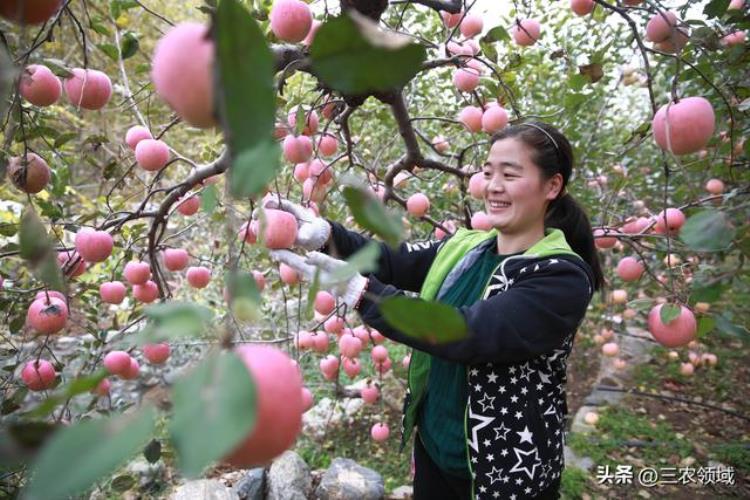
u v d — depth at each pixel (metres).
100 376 0.32
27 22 0.58
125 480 1.48
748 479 2.75
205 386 0.26
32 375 1.32
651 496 2.62
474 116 1.70
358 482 2.45
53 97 1.04
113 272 1.62
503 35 1.50
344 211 2.54
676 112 0.93
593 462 2.88
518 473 1.25
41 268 0.48
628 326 4.61
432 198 2.81
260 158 0.31
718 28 1.39
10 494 1.16
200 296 3.25
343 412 3.17
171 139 3.58
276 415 0.39
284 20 1.00
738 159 1.72
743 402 3.52
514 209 1.33
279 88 1.05
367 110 2.48
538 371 1.29
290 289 2.16
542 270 1.24
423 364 1.48
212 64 0.33
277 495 2.37
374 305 1.15
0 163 1.05
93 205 2.53
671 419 3.34
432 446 1.46
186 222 3.06
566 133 2.58
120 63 1.54
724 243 0.71
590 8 1.53
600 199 2.77
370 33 0.33
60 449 0.25
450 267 1.51
